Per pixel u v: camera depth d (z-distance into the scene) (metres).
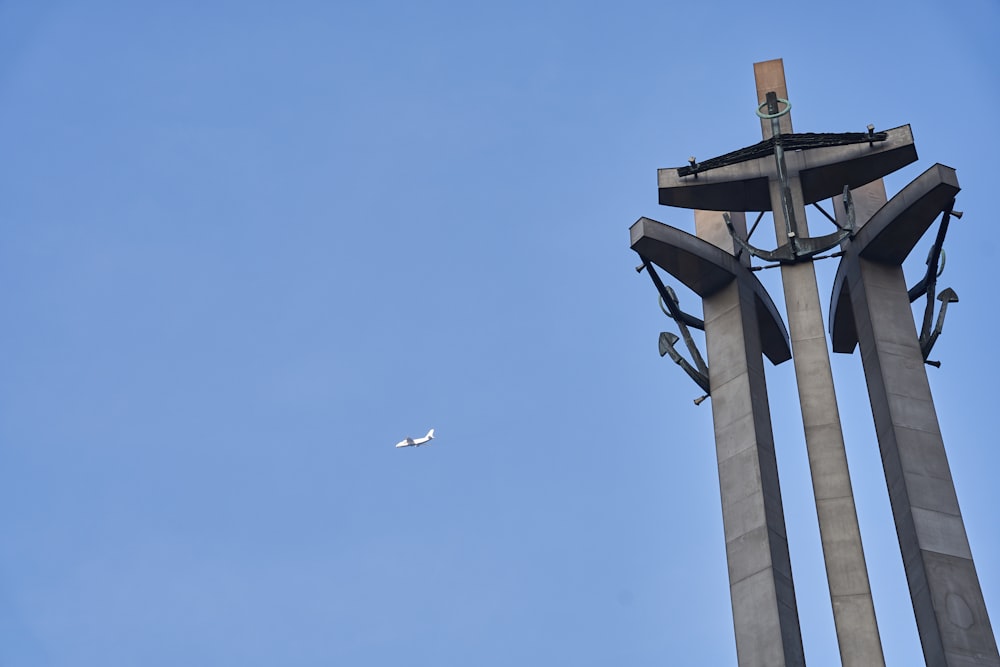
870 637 97.31
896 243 113.62
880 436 107.25
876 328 110.56
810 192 121.31
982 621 96.12
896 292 113.19
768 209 121.62
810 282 113.94
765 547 101.75
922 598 98.31
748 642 98.56
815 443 106.12
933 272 113.25
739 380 110.94
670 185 120.50
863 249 114.31
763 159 120.88
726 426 109.44
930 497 101.88
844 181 120.44
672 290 117.75
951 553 99.25
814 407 107.81
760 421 109.06
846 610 98.62
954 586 97.62
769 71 126.81
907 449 104.12
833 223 121.06
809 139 119.31
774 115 120.19
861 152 119.00
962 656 94.50
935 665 95.81
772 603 99.00
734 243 119.12
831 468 104.81
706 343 115.19
